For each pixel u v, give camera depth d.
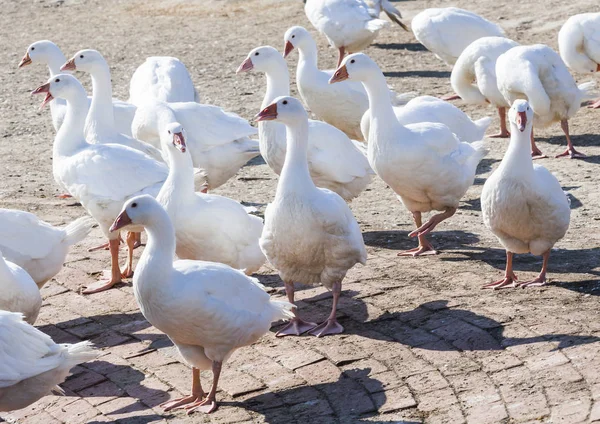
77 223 8.17
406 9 20.53
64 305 8.14
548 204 7.53
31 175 12.08
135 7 22.41
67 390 6.63
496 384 6.08
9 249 7.71
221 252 7.89
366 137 10.20
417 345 6.80
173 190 7.80
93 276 8.84
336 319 7.41
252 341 6.48
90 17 21.69
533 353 6.42
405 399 6.04
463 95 12.95
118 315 7.88
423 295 7.71
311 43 11.69
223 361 6.37
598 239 8.91
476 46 12.48
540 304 7.30
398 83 15.50
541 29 18.03
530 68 11.25
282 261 7.42
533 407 5.71
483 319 7.08
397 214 10.27
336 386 6.33
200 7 21.91
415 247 9.08
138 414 6.20
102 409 6.32
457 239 9.27
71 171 8.69
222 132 10.12
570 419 5.49
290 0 21.95
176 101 11.56
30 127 14.26
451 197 8.77
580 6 19.25
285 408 6.11
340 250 7.23
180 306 6.12
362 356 6.72
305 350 6.92
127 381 6.70
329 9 16.17
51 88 8.98
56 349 6.14
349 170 9.59
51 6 22.95
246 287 6.38
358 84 11.62
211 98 15.07
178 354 7.06
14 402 6.11
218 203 7.86
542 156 11.78
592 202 9.99
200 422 6.01
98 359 7.05
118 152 8.73
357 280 8.16
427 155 8.52
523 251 7.81
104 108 10.06
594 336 6.57
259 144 9.93
